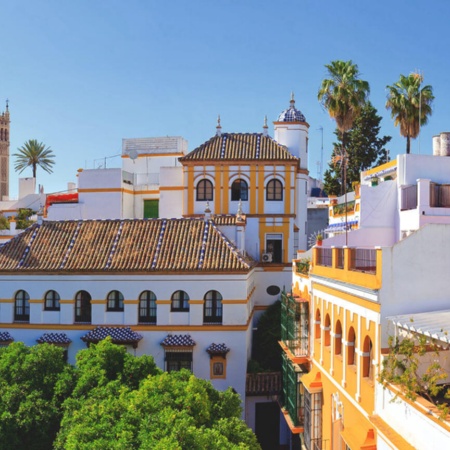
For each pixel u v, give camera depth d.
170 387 18.22
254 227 43.50
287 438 33.16
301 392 26.28
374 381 16.64
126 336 32.16
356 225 28.91
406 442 13.89
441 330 13.89
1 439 19.28
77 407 18.89
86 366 21.45
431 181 26.08
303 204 45.44
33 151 82.75
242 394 32.31
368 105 57.09
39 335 33.28
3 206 79.25
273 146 44.69
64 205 47.12
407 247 16.41
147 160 52.41
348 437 17.31
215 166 43.78
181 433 14.08
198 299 32.59
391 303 16.27
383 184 26.97
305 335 26.39
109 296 33.22
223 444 14.85
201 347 32.56
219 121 46.28
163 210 46.25
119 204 46.97
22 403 20.05
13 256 34.47
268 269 41.28
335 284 20.70
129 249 34.19
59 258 33.97
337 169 58.12
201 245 34.16
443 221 24.62
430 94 43.12
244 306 32.53
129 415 15.74
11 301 33.62
